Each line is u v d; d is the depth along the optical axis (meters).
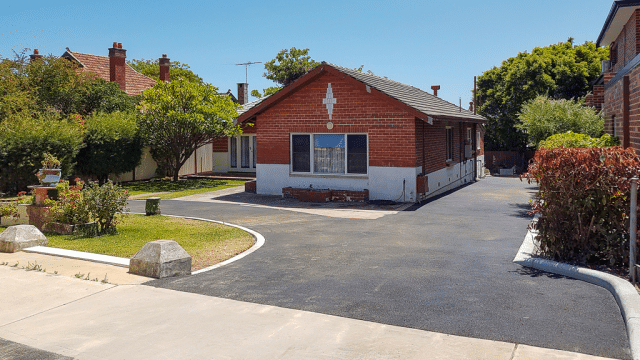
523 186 23.16
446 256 8.84
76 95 27.83
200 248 10.09
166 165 28.91
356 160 17.97
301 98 18.56
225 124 26.34
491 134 41.25
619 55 24.12
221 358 4.74
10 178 21.81
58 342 5.25
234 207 16.55
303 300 6.42
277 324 5.58
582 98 35.66
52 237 11.74
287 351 4.85
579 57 43.34
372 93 17.14
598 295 6.34
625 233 7.32
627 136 13.70
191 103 25.06
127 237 11.52
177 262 7.90
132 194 22.20
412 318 5.64
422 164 17.91
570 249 7.80
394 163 17.17
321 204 16.97
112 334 5.42
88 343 5.20
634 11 19.73
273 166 19.41
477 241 10.23
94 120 25.33
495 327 5.30
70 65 28.39
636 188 6.70
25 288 7.23
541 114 30.55
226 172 31.25
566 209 7.71
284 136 19.05
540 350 4.70
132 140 25.86
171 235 11.63
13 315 6.14
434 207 15.80
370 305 6.15
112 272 8.12
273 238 11.02
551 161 7.95
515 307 5.93
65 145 23.11
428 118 16.36
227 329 5.46
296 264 8.49
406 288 6.85
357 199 17.50
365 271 7.87
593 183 7.41
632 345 4.62
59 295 6.87
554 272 7.52
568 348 4.73
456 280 7.20
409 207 15.89
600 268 7.38
